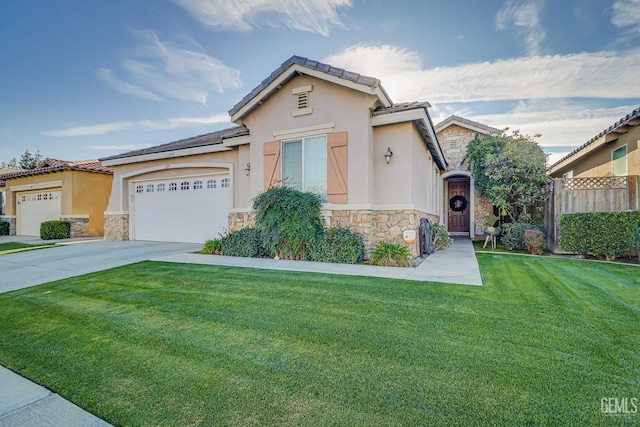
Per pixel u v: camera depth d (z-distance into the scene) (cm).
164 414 251
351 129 928
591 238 889
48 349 372
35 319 469
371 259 832
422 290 545
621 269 735
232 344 365
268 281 623
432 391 268
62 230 1692
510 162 1245
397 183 928
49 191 1909
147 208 1491
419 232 991
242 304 495
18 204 2095
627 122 1017
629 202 974
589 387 270
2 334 420
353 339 367
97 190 1859
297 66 959
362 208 910
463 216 1805
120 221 1522
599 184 1006
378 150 950
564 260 882
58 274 758
